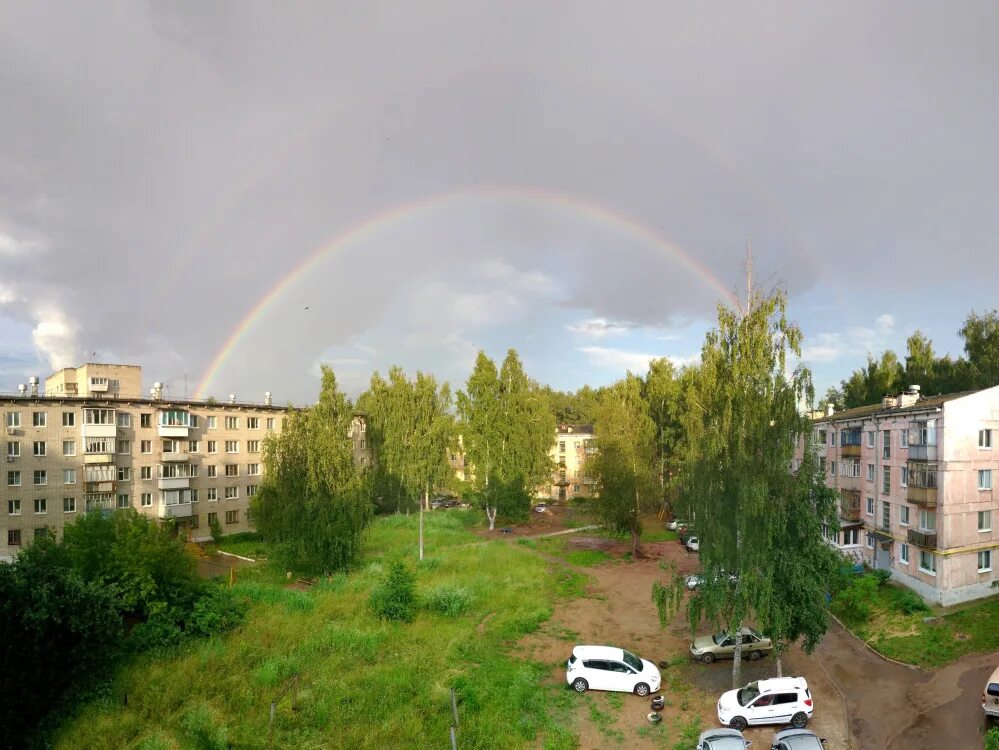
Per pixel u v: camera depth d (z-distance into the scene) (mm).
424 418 55688
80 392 71375
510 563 49031
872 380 68375
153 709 22625
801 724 22438
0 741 20891
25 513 51375
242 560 54375
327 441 44781
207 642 28531
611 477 54250
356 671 26172
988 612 32906
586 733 22234
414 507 84750
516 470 70875
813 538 23906
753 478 23625
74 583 24844
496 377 74062
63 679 23062
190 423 62656
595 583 44562
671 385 75062
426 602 35875
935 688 25094
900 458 39500
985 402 36031
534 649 30812
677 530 64812
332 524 43812
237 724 21531
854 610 33594
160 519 59000
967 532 35375
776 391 24219
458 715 22500
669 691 25797
